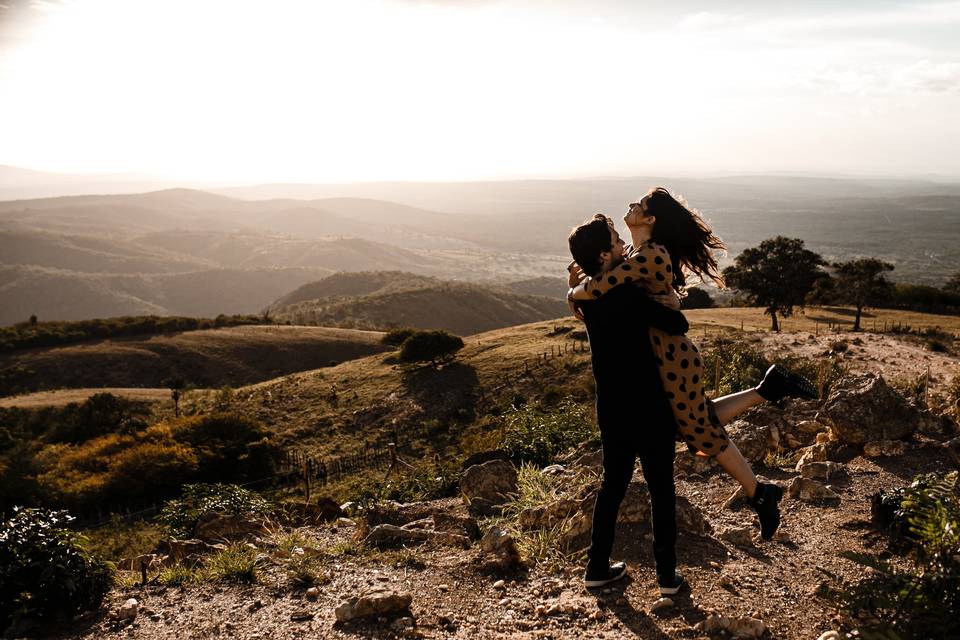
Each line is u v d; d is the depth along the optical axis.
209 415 39.47
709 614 3.37
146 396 62.72
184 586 4.68
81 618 4.20
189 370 82.38
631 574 3.93
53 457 37.47
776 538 4.50
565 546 4.54
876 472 5.72
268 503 9.11
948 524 3.12
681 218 3.32
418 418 45.28
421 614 3.67
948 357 30.30
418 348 55.06
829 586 3.47
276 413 50.59
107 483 31.75
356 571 4.46
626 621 3.40
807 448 6.64
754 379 12.12
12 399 62.16
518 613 3.62
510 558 4.30
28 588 4.11
